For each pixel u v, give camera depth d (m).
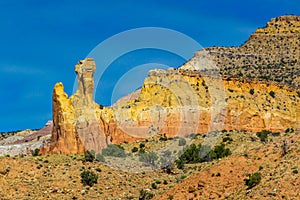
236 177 120.06
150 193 133.00
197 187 120.75
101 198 136.12
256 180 113.81
